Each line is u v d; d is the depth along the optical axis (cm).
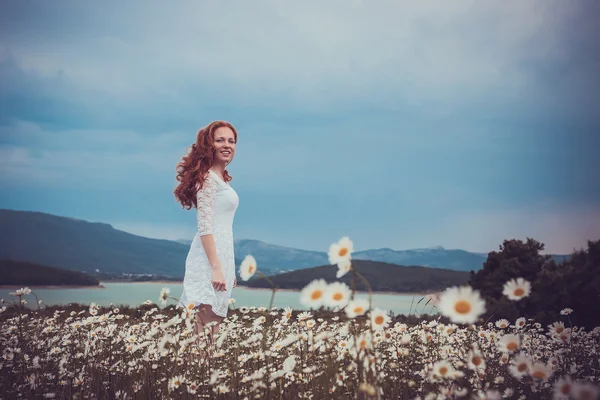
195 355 407
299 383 339
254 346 411
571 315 936
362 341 254
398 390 332
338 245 238
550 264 1091
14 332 490
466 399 264
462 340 412
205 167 531
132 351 421
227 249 530
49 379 387
